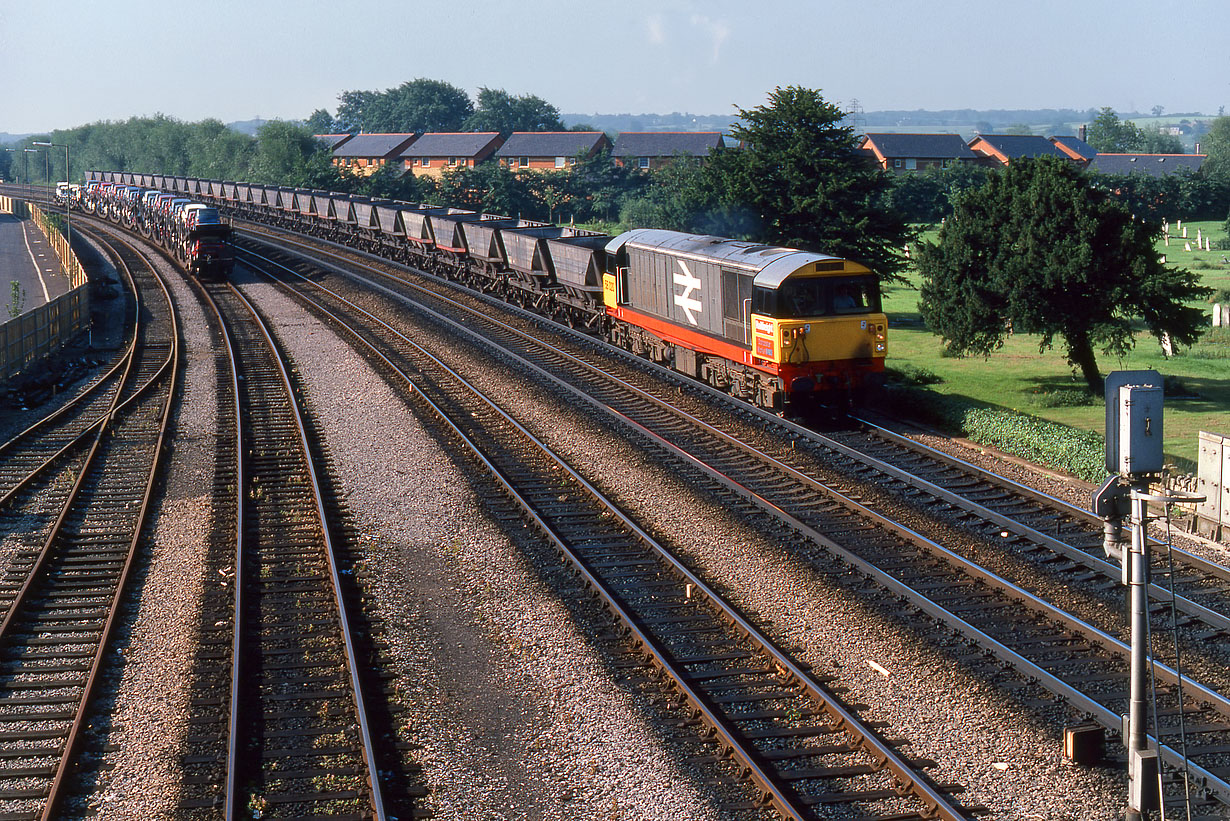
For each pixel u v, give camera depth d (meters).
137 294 55.22
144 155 167.12
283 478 23.89
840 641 15.26
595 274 40.59
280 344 41.38
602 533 19.98
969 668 14.47
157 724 13.26
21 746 12.79
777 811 11.28
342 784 11.94
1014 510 20.95
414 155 132.62
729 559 18.53
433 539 19.80
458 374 35.00
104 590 17.61
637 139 124.81
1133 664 10.34
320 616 16.47
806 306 27.20
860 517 20.69
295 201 86.19
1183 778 11.83
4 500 21.92
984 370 36.91
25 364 36.88
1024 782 11.73
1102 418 29.12
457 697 13.89
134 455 26.12
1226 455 18.98
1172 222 109.06
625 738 12.74
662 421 28.56
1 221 107.94
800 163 44.88
